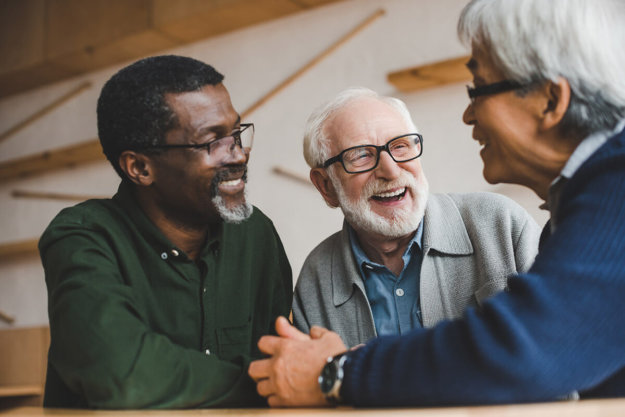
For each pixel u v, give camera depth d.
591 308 0.78
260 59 4.17
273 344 1.09
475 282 1.62
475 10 1.01
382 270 1.69
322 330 1.13
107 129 1.48
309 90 3.96
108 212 1.49
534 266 0.86
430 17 3.62
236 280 1.60
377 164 1.64
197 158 1.43
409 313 1.67
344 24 3.91
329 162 1.72
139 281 1.43
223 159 1.44
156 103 1.41
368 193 1.64
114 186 4.60
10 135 5.09
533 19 0.95
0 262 4.89
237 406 1.17
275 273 1.73
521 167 1.02
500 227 1.64
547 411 0.66
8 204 4.99
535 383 0.78
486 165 1.09
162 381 1.12
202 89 1.44
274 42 4.13
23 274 4.80
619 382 0.86
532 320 0.79
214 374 1.17
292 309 1.82
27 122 5.00
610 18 0.94
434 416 0.67
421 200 1.63
